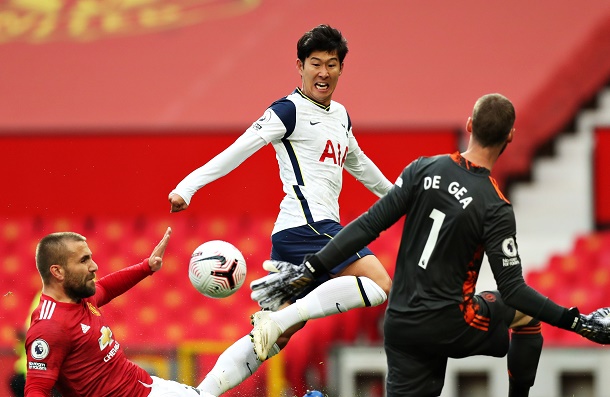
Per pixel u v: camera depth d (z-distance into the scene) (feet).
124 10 125.59
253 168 120.98
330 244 50.75
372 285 56.49
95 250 119.85
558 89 122.01
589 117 121.49
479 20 123.85
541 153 122.11
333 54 57.88
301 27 125.08
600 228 121.19
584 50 122.31
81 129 122.93
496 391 108.68
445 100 122.01
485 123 48.78
